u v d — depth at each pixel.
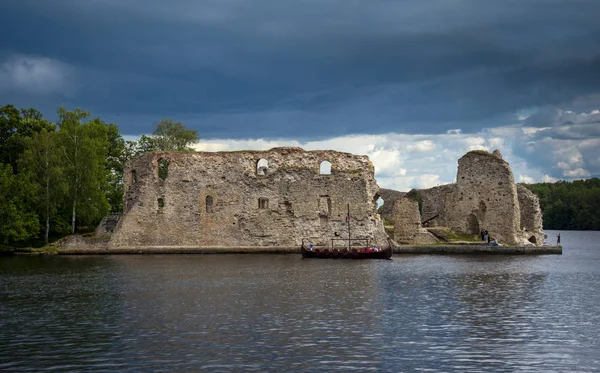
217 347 28.92
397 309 37.59
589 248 101.94
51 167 80.81
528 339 30.69
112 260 69.69
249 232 83.06
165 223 82.50
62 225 84.69
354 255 71.25
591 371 26.06
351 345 29.36
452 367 26.44
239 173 83.88
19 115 95.62
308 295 42.44
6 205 76.75
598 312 37.19
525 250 78.44
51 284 48.19
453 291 44.69
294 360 27.12
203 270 58.12
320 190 83.50
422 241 81.81
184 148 114.12
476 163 84.31
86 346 29.09
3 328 32.56
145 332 31.59
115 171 103.88
